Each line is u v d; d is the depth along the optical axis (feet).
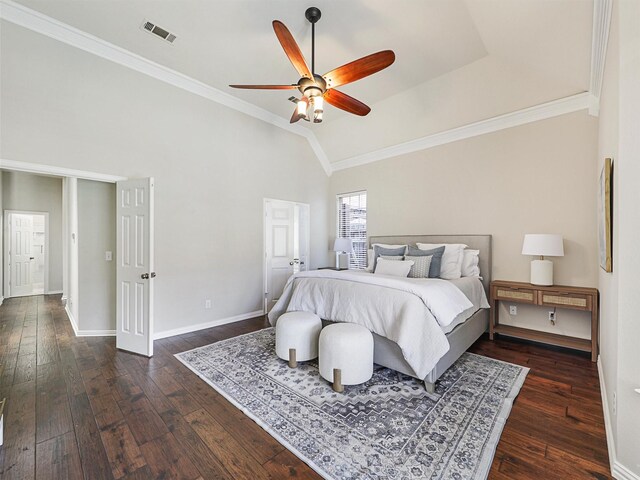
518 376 8.23
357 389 7.51
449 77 11.48
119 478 4.76
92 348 10.56
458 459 5.09
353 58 10.44
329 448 5.41
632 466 4.49
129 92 10.68
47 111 9.01
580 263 10.22
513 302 11.77
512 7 7.09
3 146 8.32
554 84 10.03
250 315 14.61
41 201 21.80
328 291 9.52
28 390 7.54
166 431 5.92
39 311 16.42
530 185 11.30
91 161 9.86
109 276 12.16
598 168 9.32
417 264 11.69
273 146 15.75
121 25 9.04
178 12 8.48
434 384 7.63
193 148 12.48
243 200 14.37
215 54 10.44
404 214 15.33
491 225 12.31
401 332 7.34
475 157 12.78
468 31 9.05
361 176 17.44
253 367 8.83
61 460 5.14
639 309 4.44
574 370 8.63
